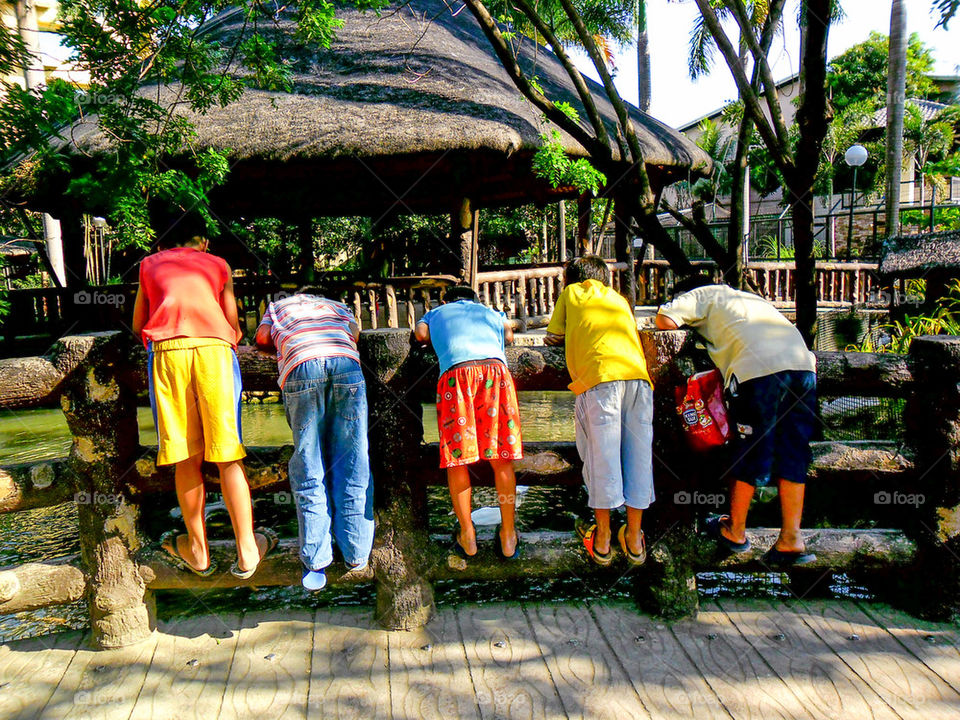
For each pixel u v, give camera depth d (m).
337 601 3.81
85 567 3.05
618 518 4.18
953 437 3.09
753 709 2.59
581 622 3.24
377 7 7.05
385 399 3.11
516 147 7.97
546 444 3.31
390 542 3.14
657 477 3.19
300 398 2.82
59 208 10.05
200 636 3.17
